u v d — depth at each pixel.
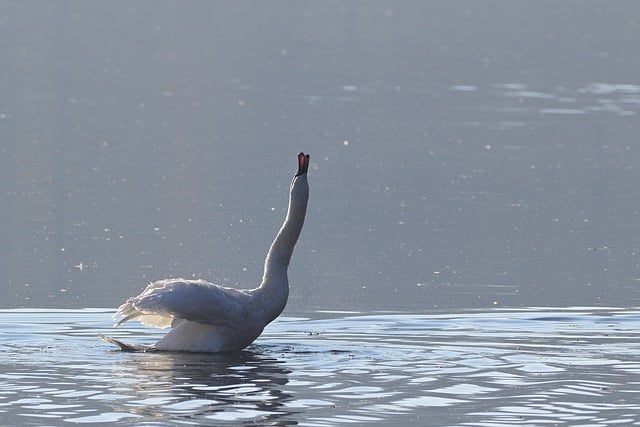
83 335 12.73
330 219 20.19
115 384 10.34
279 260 12.43
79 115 31.95
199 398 9.86
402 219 20.30
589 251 18.12
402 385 10.41
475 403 9.83
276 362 11.38
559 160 26.62
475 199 22.19
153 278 16.00
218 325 11.88
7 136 28.20
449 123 31.84
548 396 10.08
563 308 14.44
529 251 18.08
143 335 12.86
